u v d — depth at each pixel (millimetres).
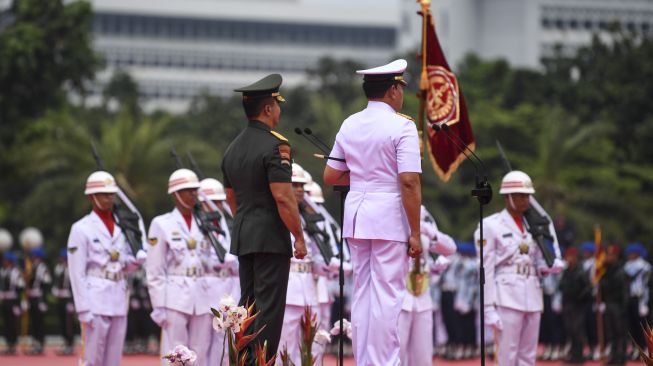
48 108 80688
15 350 50344
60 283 49062
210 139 111000
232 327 17141
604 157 82750
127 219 26578
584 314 42938
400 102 18734
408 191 17891
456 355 46062
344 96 112625
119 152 78312
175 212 26453
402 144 18031
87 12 77438
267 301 18625
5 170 78938
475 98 101125
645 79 80938
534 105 100000
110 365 26203
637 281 42500
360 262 18438
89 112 113812
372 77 18547
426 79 26344
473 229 79562
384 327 18016
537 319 25672
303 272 26094
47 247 79688
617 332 41156
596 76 86312
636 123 81438
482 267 19625
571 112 95500
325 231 26391
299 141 87125
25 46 73375
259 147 18766
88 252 25906
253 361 18109
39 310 50531
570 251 43500
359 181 18375
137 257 26328
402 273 18234
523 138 87875
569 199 78562
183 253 26031
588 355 45781
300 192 26266
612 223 76688
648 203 79688
